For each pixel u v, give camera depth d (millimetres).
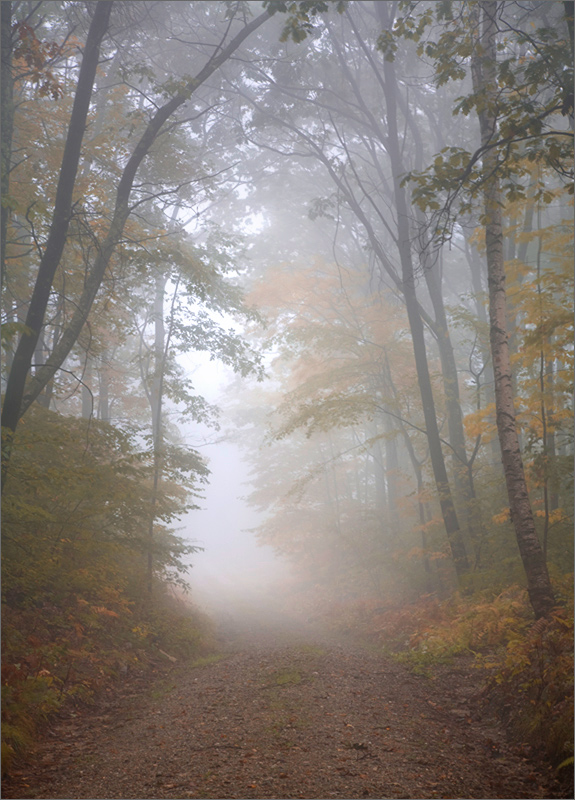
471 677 8016
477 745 5668
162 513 12430
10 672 6688
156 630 11375
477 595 11367
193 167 16141
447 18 8961
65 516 10039
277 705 6625
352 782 4582
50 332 16875
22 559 8547
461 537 14000
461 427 16406
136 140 15641
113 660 8891
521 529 8930
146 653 10211
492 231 10070
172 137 14578
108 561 10547
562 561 11133
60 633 8789
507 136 7770
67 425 10539
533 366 12742
